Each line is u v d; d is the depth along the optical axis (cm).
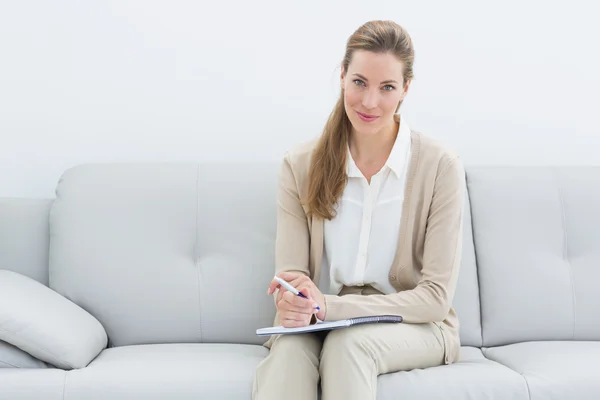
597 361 178
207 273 206
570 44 243
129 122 236
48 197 236
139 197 210
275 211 212
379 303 174
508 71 242
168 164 217
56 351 173
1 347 175
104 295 202
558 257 212
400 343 167
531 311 206
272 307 205
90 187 211
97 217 207
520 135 243
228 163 219
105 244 205
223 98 238
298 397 158
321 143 187
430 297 176
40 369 169
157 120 237
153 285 203
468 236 212
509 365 185
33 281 200
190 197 212
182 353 184
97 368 171
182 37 236
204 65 237
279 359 162
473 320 206
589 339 208
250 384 166
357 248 186
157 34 235
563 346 194
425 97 241
